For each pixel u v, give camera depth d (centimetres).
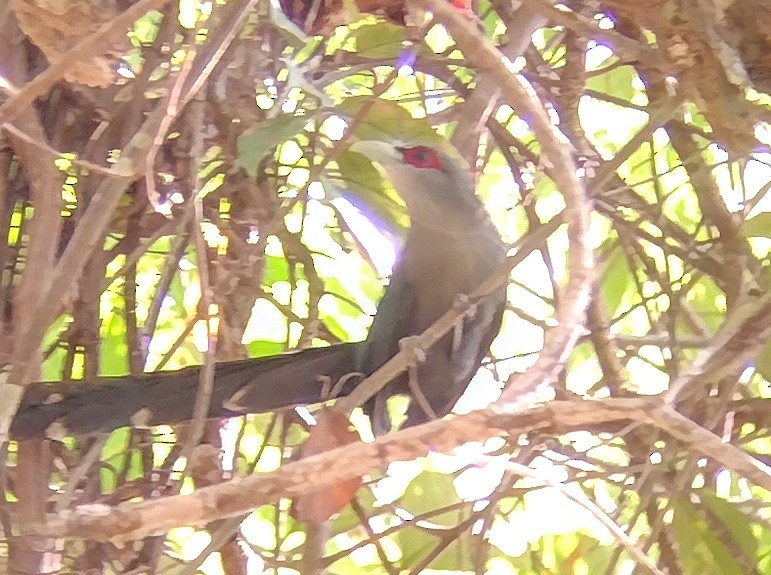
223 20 246
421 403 257
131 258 291
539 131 213
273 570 301
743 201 316
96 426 254
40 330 228
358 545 287
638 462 309
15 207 287
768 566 330
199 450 299
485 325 292
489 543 309
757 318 268
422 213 285
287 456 316
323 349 285
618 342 341
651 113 305
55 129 287
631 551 228
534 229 318
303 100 303
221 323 303
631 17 256
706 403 303
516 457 286
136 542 294
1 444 222
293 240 320
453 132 329
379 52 316
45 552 263
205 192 303
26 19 229
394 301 289
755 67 248
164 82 288
